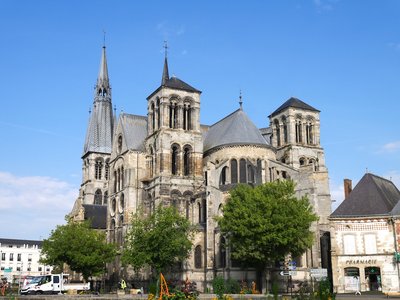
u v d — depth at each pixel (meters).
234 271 84.00
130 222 102.56
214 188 93.38
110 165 119.69
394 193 86.06
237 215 75.06
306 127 118.31
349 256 75.56
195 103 109.56
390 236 74.25
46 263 95.88
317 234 85.88
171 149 105.56
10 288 92.25
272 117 122.06
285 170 98.69
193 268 90.50
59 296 58.88
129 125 115.56
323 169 117.00
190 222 91.81
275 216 72.88
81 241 94.75
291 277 82.44
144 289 96.38
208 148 108.19
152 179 105.62
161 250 81.50
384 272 73.56
